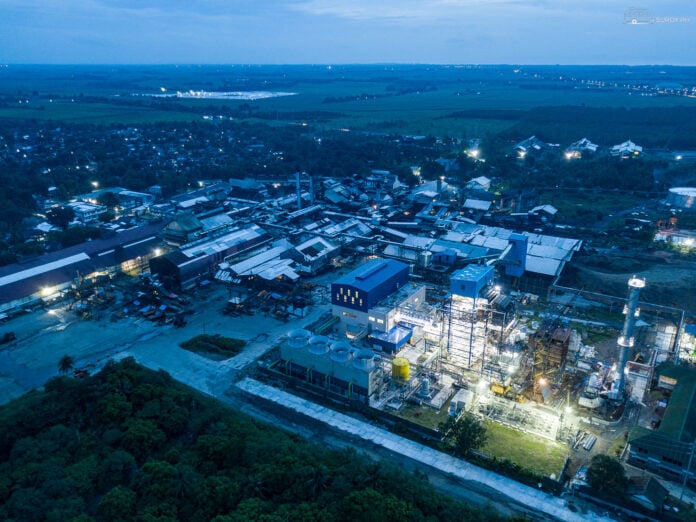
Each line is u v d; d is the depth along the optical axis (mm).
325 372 98188
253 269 151000
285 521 61344
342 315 119250
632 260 162375
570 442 84562
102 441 79500
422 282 150250
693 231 186125
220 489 67062
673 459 76812
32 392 94312
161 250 167000
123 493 66438
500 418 91062
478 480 76812
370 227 191125
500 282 147125
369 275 120688
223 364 108250
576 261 163625
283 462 71750
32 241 176875
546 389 95625
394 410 92875
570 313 129750
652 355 107688
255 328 123562
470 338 101562
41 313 130375
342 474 69875
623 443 85125
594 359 108625
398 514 62594
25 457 74250
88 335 119625
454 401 91875
